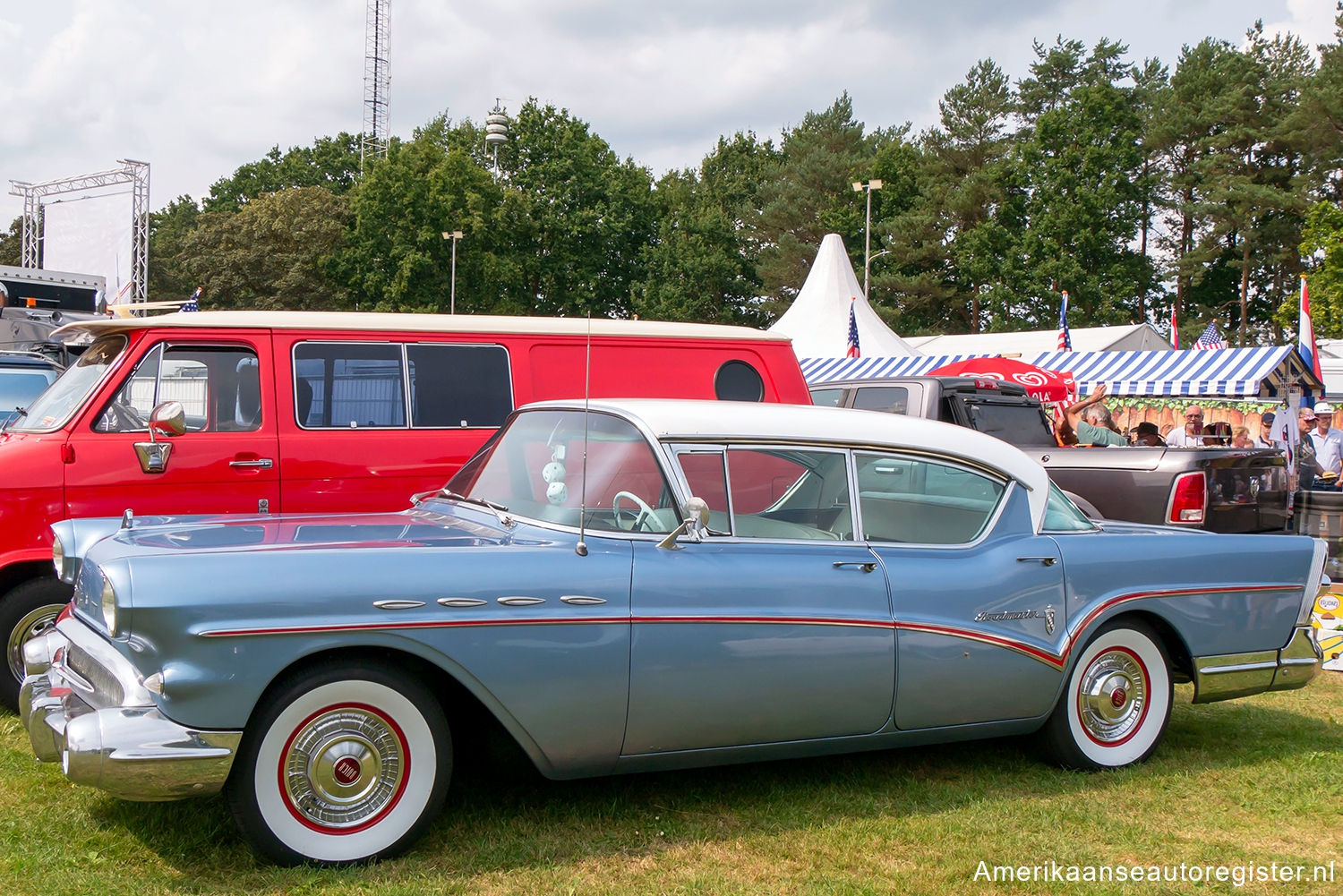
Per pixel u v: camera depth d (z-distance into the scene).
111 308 6.40
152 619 3.15
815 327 28.22
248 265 59.72
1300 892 3.49
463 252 58.00
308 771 3.36
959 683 4.25
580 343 6.69
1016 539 4.54
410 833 3.48
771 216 65.69
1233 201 54.25
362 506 5.98
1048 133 57.09
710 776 4.44
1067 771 4.65
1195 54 61.09
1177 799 4.36
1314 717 5.74
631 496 3.93
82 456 5.34
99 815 3.78
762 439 4.16
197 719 3.17
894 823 3.96
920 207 60.94
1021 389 9.98
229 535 3.75
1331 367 25.56
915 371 21.12
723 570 3.88
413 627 3.40
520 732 3.58
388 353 6.17
